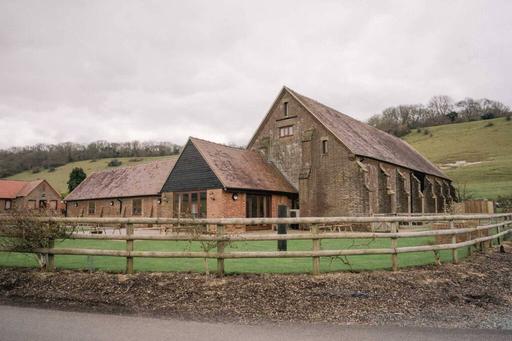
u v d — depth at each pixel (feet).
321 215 83.82
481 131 282.97
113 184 120.06
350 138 89.56
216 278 27.73
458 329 19.20
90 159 306.55
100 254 29.81
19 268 31.81
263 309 22.34
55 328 18.93
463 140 272.31
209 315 21.31
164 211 83.61
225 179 74.54
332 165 83.56
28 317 20.81
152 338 17.53
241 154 90.02
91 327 19.11
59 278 28.58
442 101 377.30
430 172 124.47
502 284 29.40
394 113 376.89
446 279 29.35
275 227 83.25
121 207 111.55
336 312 21.93
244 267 32.40
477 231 44.80
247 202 79.05
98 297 24.58
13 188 179.93
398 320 20.68
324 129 86.12
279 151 95.20
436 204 123.65
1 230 30.83
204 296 24.45
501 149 239.71
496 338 17.84
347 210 80.43
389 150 108.47
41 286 27.12
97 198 117.70
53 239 31.22
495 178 187.32
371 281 27.71
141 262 35.42
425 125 356.59
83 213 124.88
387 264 34.22
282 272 29.68
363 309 22.49
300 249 46.11
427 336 18.11
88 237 30.71
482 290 27.30
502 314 21.95
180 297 24.35
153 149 342.23
